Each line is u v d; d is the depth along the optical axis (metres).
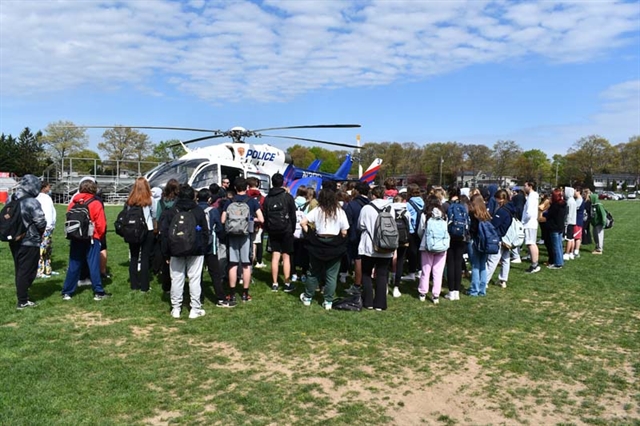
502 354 4.88
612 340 5.37
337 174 17.38
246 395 3.83
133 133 62.97
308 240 6.47
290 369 4.41
